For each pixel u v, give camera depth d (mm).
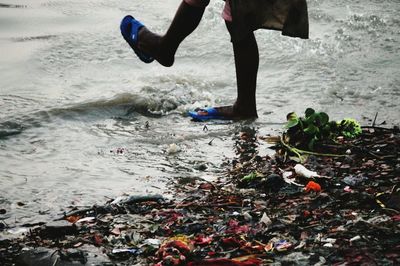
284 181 9297
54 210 8836
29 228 8297
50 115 12297
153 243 7645
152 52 11297
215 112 12180
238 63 11734
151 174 9961
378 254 6949
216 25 17797
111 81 14391
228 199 8805
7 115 12211
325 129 10648
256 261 6953
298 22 10648
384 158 9922
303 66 14984
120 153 10781
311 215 8070
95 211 8656
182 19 10828
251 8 10516
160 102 13023
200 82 14312
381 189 8805
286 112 12508
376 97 13117
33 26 18328
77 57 15859
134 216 8492
